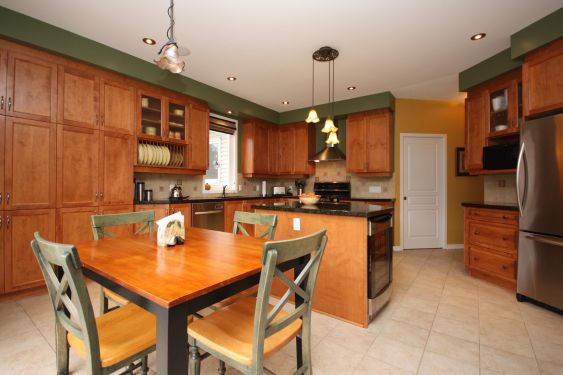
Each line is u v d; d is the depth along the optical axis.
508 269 2.80
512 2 2.23
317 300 2.36
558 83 2.36
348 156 4.83
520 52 2.61
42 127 2.58
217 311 1.38
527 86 2.60
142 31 2.67
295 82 3.97
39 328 2.00
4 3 2.24
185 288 0.94
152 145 3.62
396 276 3.28
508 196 3.41
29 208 2.51
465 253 3.35
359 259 2.14
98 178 2.96
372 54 3.11
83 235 2.84
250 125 5.16
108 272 1.11
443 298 2.64
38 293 2.61
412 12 2.36
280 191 5.75
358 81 3.91
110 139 3.06
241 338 1.15
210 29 2.62
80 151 2.83
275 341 1.15
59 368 1.35
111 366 1.04
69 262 0.91
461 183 4.82
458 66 3.41
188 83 3.79
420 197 4.77
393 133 4.71
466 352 1.78
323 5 2.27
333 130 3.12
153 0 2.21
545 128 2.37
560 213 2.27
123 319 1.29
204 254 1.39
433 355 1.75
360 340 1.92
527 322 2.16
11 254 2.42
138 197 3.53
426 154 4.79
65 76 2.73
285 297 1.12
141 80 3.29
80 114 2.83
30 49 2.51
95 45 2.85
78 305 0.96
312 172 5.46
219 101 4.26
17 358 1.66
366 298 2.10
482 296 2.68
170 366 0.86
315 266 1.25
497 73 3.07
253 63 3.34
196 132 4.05
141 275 1.07
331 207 2.51
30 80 2.51
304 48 2.98
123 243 1.62
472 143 3.50
